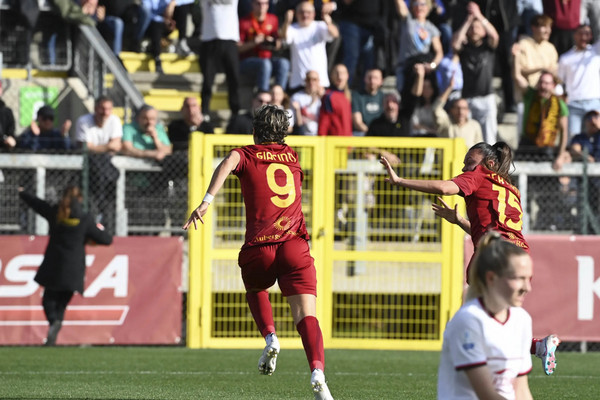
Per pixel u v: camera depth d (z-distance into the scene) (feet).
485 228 75.56
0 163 128.57
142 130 140.36
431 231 128.77
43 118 141.69
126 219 131.13
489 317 43.32
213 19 155.22
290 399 83.46
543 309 128.88
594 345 137.08
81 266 122.11
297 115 147.74
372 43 168.04
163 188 132.77
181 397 83.97
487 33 155.53
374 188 127.54
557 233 136.36
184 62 176.35
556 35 172.04
